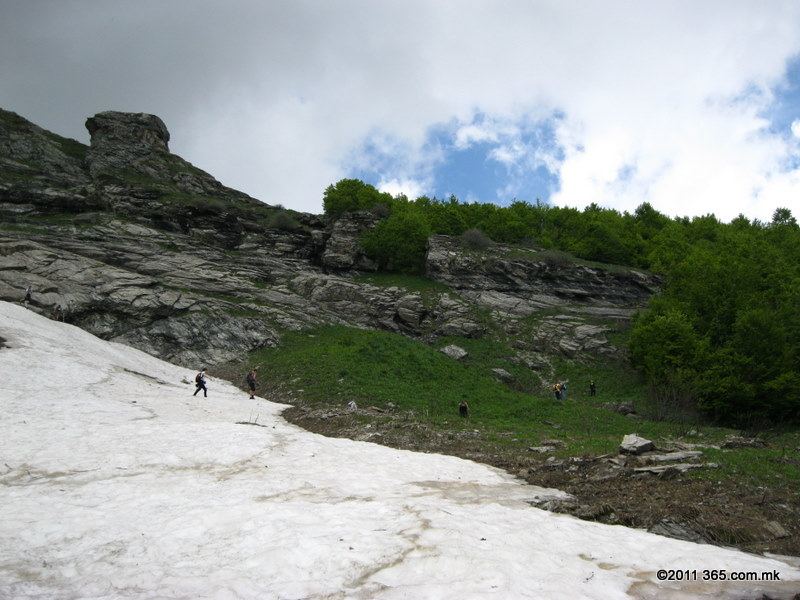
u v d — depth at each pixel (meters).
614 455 18.03
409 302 58.59
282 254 67.94
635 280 61.69
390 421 25.44
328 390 32.97
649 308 51.22
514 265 62.34
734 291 43.50
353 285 61.06
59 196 60.78
